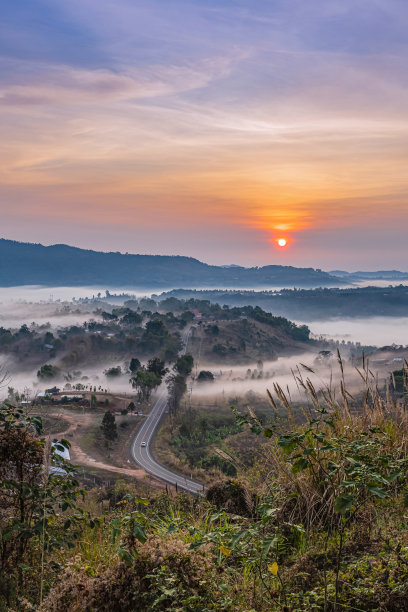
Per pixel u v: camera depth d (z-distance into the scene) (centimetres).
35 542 463
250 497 490
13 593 410
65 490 478
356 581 332
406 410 502
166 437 11756
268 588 349
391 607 305
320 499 438
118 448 10650
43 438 468
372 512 423
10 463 463
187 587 341
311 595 334
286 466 477
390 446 464
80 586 357
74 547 475
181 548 371
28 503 462
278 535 377
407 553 347
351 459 325
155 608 333
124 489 2650
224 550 356
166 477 8062
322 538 416
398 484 433
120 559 379
